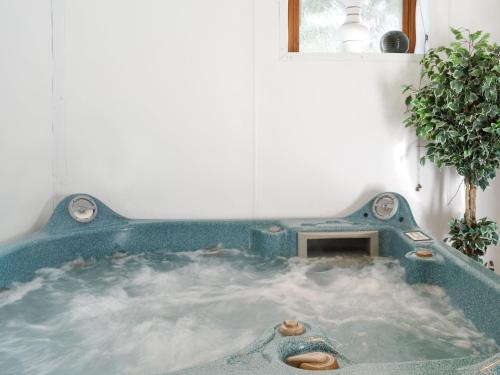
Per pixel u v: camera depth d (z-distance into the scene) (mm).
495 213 2439
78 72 2256
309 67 2332
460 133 2053
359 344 1290
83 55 2252
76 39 2242
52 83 2230
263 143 2357
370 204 2305
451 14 2361
